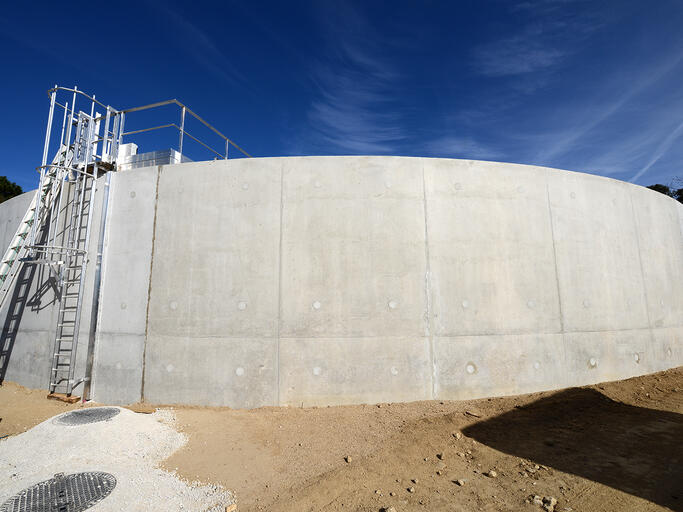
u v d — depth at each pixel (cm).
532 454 467
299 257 691
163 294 706
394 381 663
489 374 687
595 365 751
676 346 881
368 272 689
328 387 655
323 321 671
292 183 714
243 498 386
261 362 664
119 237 754
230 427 570
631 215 862
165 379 679
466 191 734
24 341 859
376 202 711
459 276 705
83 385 716
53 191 823
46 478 399
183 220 725
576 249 775
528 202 757
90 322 732
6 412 664
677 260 944
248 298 683
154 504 366
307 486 407
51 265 762
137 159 1036
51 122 813
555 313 735
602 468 423
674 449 463
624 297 808
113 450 463
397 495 385
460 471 433
